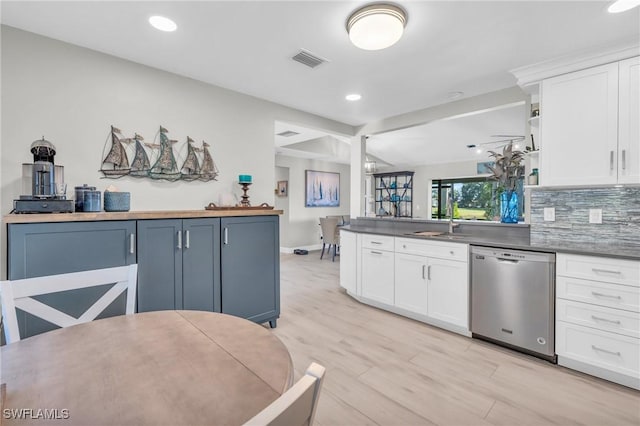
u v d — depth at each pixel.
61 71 2.17
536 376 2.04
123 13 1.86
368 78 2.80
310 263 5.93
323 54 2.37
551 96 2.37
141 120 2.53
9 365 0.82
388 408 1.72
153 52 2.34
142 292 2.08
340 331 2.75
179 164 2.73
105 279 1.32
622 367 1.92
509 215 2.95
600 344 2.00
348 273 3.72
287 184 7.18
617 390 1.88
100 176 2.33
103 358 0.87
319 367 0.54
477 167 7.46
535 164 2.75
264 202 3.35
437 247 2.81
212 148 2.94
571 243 2.46
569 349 2.12
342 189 8.39
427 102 3.45
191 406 0.66
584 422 1.61
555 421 1.61
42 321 1.74
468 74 2.72
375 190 8.99
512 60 2.46
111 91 2.38
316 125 3.93
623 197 2.29
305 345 2.48
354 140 4.51
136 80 2.50
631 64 2.05
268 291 2.81
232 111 3.09
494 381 1.98
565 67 2.29
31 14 1.87
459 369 2.12
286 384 0.75
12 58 2.00
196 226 2.35
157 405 0.67
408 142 6.62
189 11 1.84
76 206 2.01
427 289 2.88
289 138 5.52
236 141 3.12
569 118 2.29
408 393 1.86
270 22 1.95
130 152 2.47
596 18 1.89
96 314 1.30
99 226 1.91
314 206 7.68
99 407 0.65
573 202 2.50
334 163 8.17
